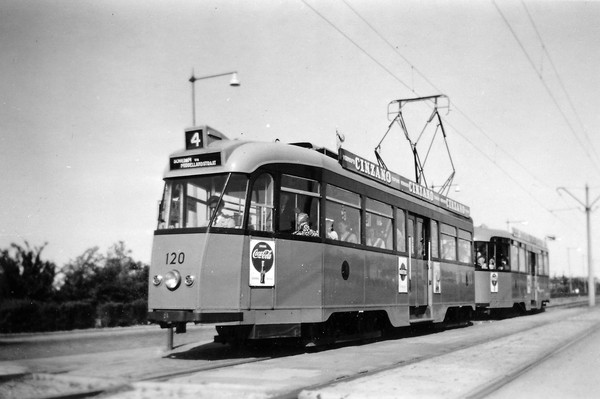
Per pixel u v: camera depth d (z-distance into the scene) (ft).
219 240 34.53
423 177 64.90
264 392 24.29
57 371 29.91
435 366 31.37
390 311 48.96
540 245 109.81
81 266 74.02
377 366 32.24
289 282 37.42
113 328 63.16
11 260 65.62
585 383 26.94
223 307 34.22
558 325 62.75
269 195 36.88
